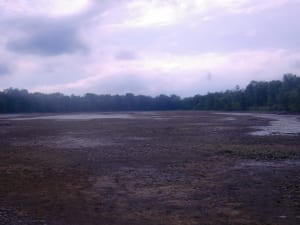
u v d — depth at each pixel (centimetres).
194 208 1062
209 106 13250
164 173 1591
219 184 1364
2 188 1350
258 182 1388
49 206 1105
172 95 15875
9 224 934
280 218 960
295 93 9031
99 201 1153
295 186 1312
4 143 2891
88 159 2016
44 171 1678
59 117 7944
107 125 4900
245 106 11538
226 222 936
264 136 3150
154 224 928
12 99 12219
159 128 4256
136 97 15375
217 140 2892
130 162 1897
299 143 2625
